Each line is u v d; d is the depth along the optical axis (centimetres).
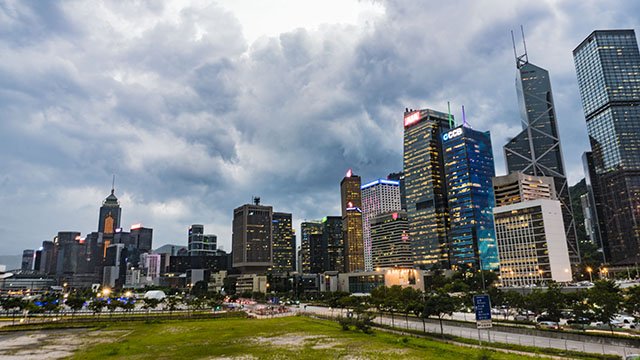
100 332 12769
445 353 7875
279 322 15800
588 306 9769
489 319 8106
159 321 16212
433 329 11225
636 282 18000
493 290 15488
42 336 11844
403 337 9938
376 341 9912
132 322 15912
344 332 12094
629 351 7100
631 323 10469
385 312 16375
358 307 15888
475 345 8488
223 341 10625
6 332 12862
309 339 10706
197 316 18062
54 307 17425
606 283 12988
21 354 8969
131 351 9206
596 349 7444
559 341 8512
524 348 7694
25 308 17588
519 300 12138
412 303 11725
